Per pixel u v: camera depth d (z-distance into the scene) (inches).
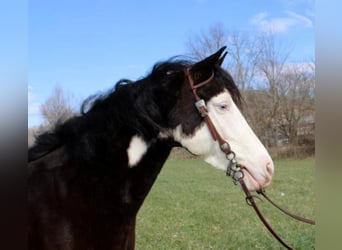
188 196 489.7
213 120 108.0
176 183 629.6
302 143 1285.7
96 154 101.7
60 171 102.4
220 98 108.7
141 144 105.0
